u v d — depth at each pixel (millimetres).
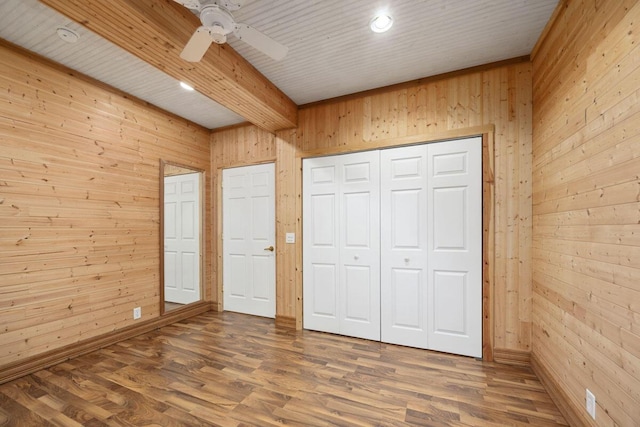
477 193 2529
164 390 2039
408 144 2793
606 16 1384
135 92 3080
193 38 1605
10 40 2205
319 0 1807
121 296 2979
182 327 3355
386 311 2869
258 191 3881
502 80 2471
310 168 3285
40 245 2369
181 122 3746
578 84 1642
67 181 2564
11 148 2219
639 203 1176
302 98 3197
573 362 1677
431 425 1681
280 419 1734
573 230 1689
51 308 2426
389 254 2863
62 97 2539
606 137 1390
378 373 2264
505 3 1839
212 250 4145
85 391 2027
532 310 2328
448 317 2613
